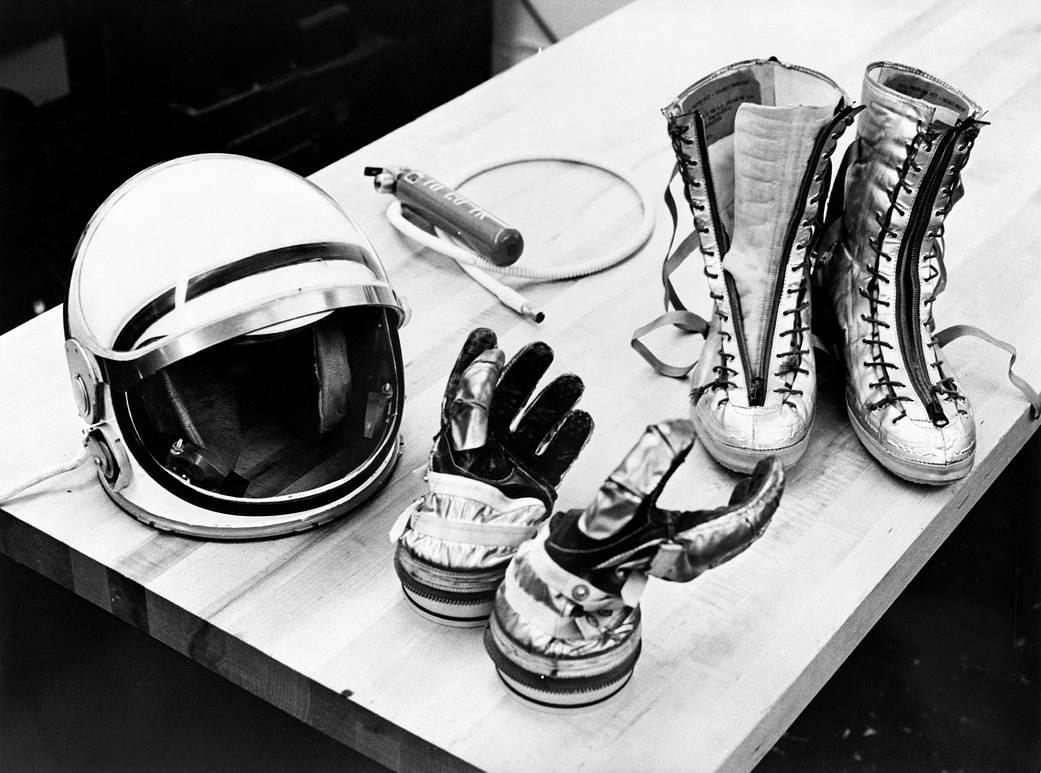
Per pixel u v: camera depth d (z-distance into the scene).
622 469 0.92
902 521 1.22
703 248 1.28
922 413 1.23
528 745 1.02
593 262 1.52
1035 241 1.58
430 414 1.34
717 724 1.04
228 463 1.19
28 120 2.06
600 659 1.00
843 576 1.16
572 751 1.01
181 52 2.23
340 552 1.19
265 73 2.20
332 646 1.10
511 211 1.62
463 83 2.20
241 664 1.12
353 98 2.17
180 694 1.41
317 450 1.23
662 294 1.50
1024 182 1.67
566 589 0.98
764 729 1.06
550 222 1.61
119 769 1.35
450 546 1.05
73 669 1.42
